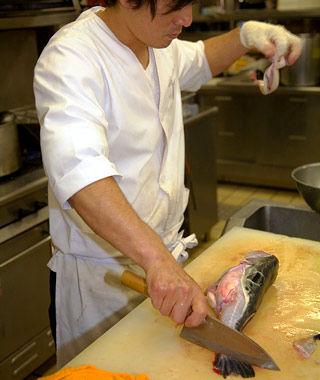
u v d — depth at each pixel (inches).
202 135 126.0
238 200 158.7
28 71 109.4
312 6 150.3
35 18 90.1
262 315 45.8
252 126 160.6
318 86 151.0
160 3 39.8
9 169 84.6
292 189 163.9
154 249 37.6
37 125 96.3
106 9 47.5
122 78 47.1
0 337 81.2
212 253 55.5
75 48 43.9
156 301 37.0
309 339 42.4
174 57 55.9
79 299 55.5
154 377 39.1
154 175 51.9
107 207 38.2
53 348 91.8
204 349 41.7
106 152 41.1
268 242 57.2
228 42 60.4
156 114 51.2
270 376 38.7
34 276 85.0
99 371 37.8
